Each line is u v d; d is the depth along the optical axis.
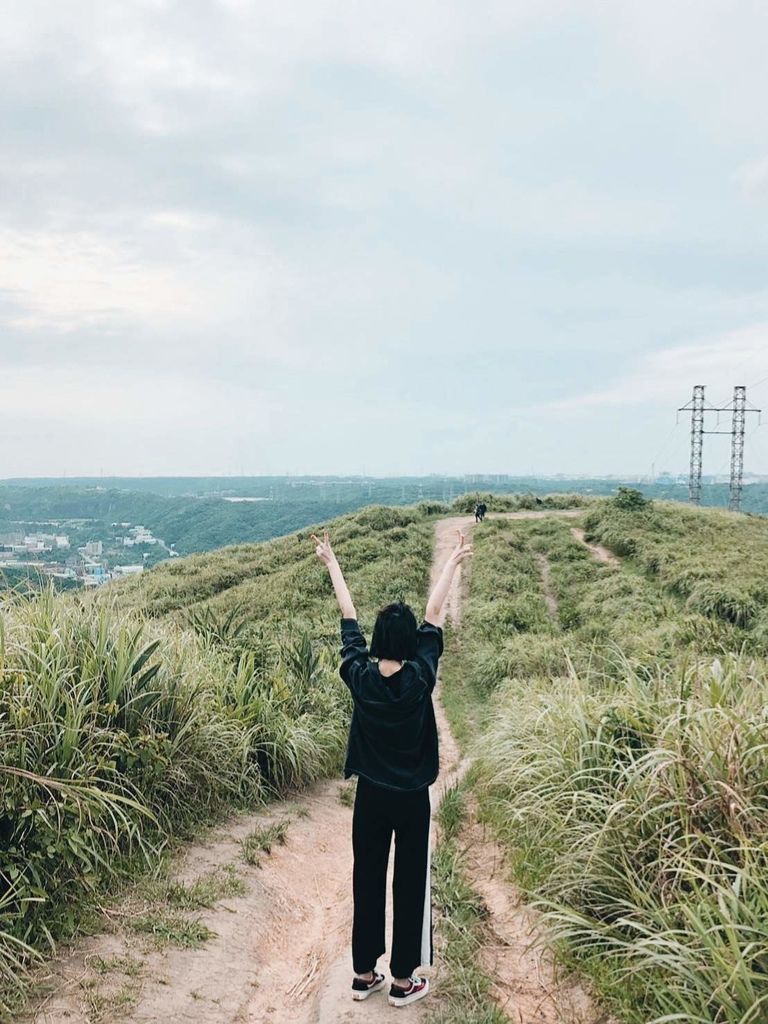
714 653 13.05
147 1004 3.49
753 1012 2.81
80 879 4.33
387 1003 3.48
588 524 32.97
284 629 17.64
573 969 3.80
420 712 3.41
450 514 41.41
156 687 6.16
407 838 3.41
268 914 4.80
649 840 4.04
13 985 3.42
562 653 15.58
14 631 5.46
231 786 6.63
